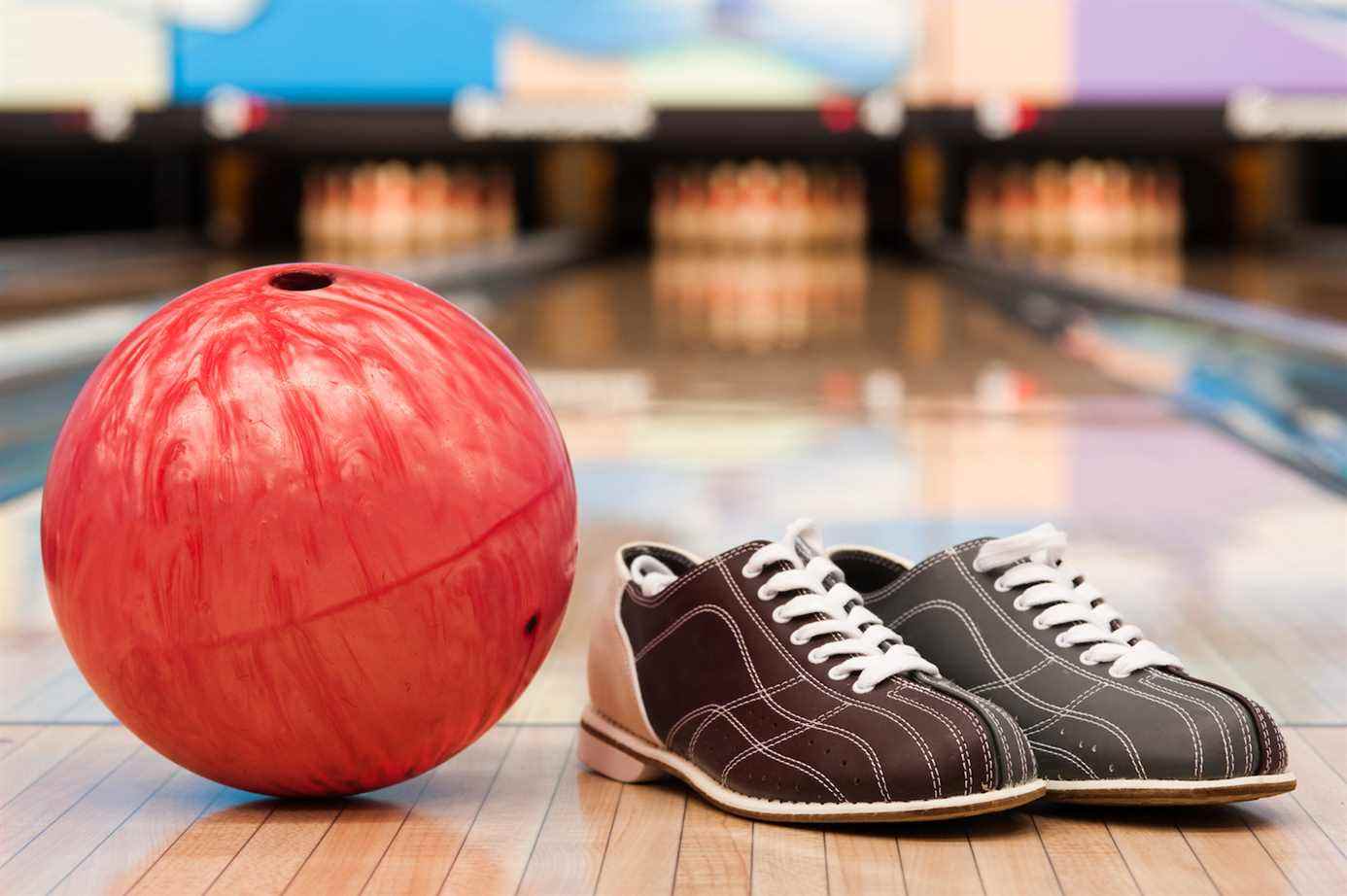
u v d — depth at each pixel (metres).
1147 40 6.55
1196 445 3.69
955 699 1.40
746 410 4.21
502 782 1.54
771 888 1.25
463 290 7.47
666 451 3.60
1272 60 6.53
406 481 1.33
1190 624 2.15
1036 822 1.40
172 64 6.61
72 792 1.51
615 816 1.43
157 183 9.34
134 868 1.31
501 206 9.96
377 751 1.40
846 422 4.02
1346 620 2.17
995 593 1.53
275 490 1.31
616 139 9.85
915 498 3.07
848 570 1.67
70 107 6.62
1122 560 2.54
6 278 7.37
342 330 1.39
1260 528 2.79
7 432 3.94
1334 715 1.74
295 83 6.63
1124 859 1.31
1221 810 1.43
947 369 5.07
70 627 1.39
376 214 9.59
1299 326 5.24
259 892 1.25
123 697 1.38
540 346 5.66
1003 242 9.69
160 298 6.57
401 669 1.35
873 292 7.69
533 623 1.44
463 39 6.57
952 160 9.98
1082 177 9.59
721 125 6.66
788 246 10.37
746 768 1.42
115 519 1.34
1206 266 8.02
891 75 6.57
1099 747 1.41
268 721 1.36
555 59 6.59
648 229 10.29
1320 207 9.57
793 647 1.44
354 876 1.28
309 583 1.31
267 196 9.57
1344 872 1.28
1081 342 5.84
